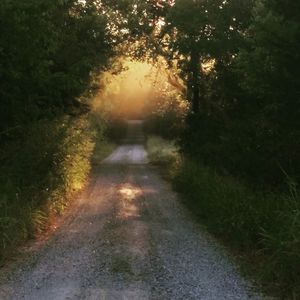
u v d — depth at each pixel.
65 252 7.72
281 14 8.81
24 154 10.99
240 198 9.61
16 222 8.16
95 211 12.04
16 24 9.20
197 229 9.84
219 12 17.80
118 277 6.34
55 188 11.84
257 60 9.15
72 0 16.11
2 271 6.69
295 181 8.71
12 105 10.98
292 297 5.61
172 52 21.94
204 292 5.77
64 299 5.46
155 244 8.34
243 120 14.15
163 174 22.53
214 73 19.22
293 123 8.96
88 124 23.03
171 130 26.20
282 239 6.31
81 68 16.06
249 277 6.42
